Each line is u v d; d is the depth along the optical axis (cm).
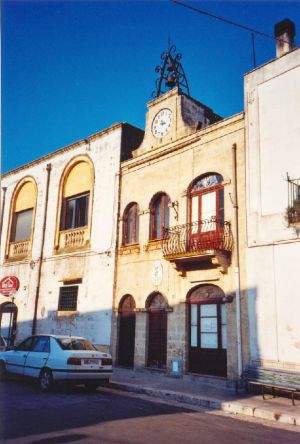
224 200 1376
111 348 1636
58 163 2222
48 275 2067
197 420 826
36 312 2070
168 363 1412
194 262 1400
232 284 1284
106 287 1738
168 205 1580
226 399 1012
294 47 1343
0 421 721
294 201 1149
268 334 1159
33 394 1035
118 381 1269
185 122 1605
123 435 668
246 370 1158
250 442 673
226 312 1285
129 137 1931
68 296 1945
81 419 770
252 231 1264
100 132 1992
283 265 1170
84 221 2008
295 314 1116
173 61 1822
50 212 2175
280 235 1194
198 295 1401
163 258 1529
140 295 1584
